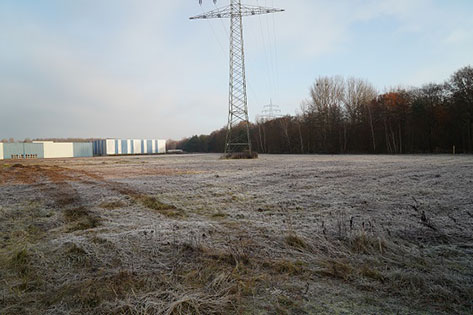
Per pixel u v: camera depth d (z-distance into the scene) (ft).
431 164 59.06
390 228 15.39
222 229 15.93
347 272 10.20
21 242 14.21
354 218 17.75
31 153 214.69
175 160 118.42
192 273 10.16
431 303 8.04
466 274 9.80
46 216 20.47
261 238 14.21
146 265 11.07
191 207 22.80
